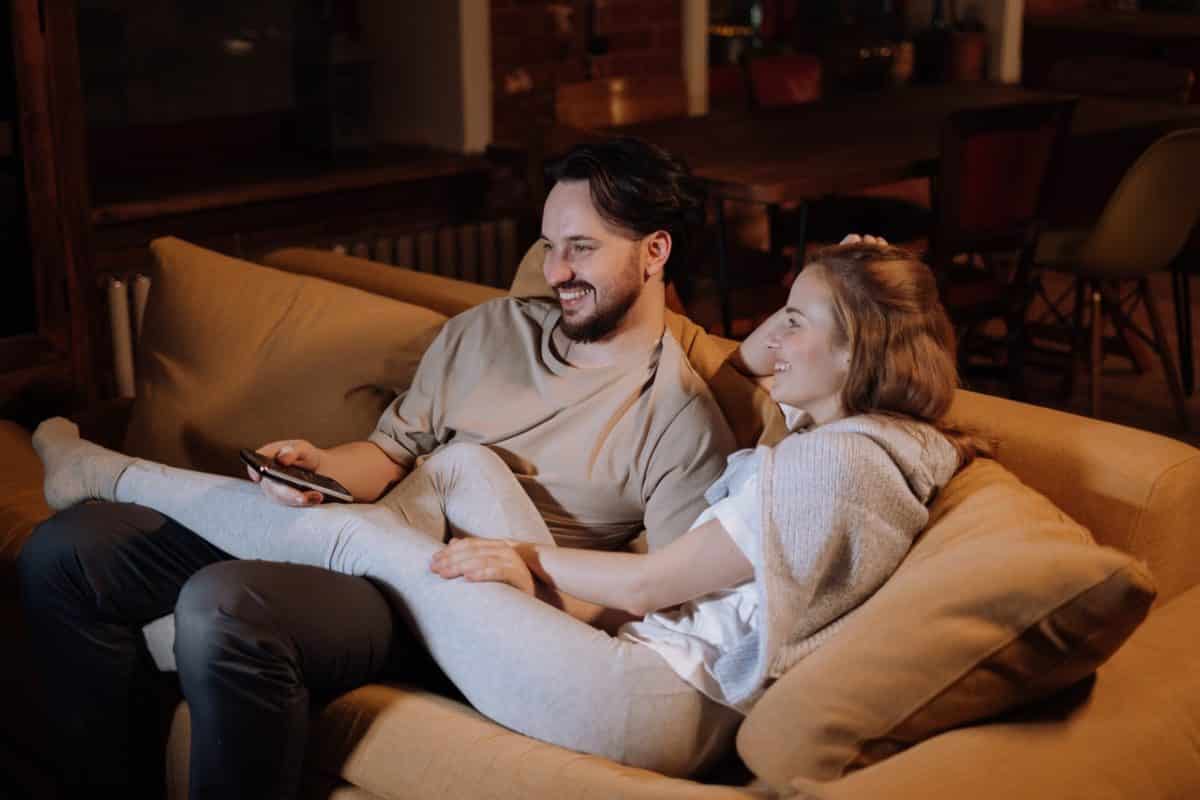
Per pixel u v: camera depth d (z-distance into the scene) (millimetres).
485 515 1936
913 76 6613
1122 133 4523
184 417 2477
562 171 1946
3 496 2412
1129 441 1841
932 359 1648
